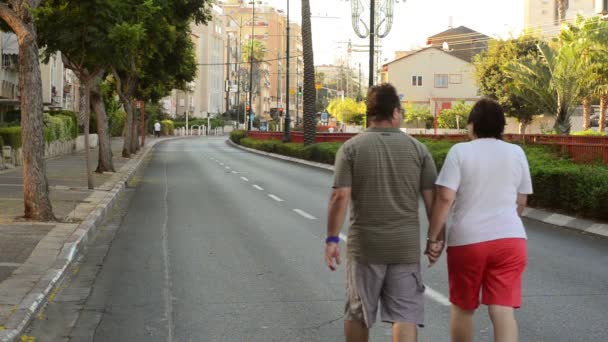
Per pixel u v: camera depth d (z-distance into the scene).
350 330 5.09
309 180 26.94
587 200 13.93
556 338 6.62
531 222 15.02
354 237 4.95
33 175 13.73
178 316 7.49
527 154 20.72
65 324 7.16
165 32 30.41
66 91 58.78
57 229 12.66
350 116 92.56
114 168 29.12
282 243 12.35
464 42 98.06
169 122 102.00
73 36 18.83
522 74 39.47
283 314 7.55
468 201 5.18
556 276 9.46
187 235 13.27
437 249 5.25
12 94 39.97
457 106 70.38
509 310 5.11
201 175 29.67
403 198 4.90
